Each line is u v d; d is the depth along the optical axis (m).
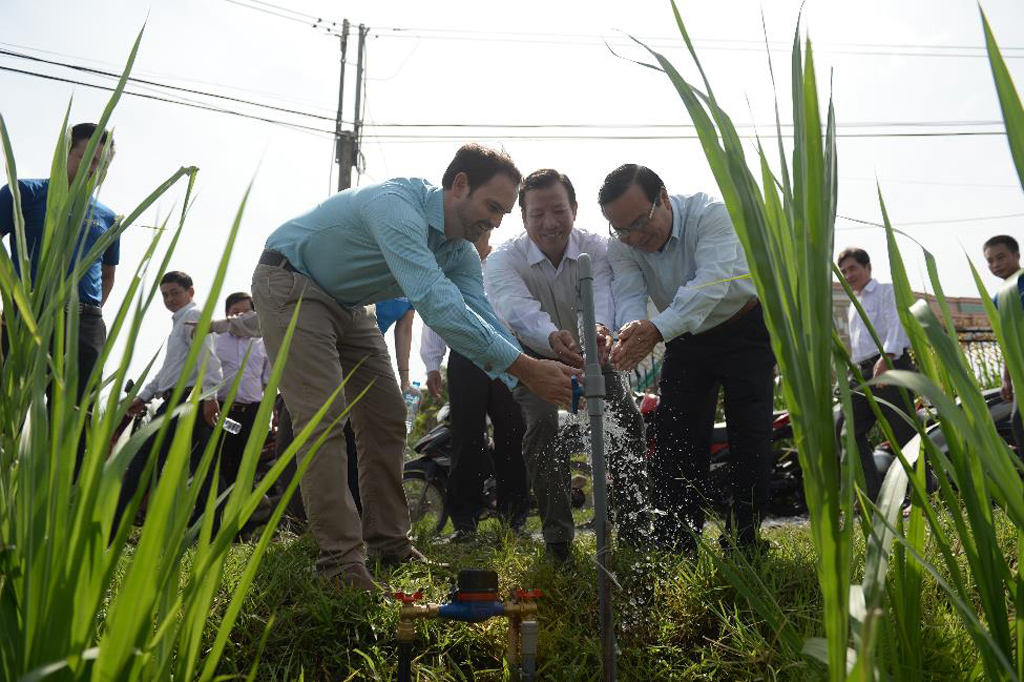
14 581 1.28
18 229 1.60
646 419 7.08
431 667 2.91
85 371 4.82
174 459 1.24
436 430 7.36
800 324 1.28
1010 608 2.11
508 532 4.61
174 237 1.56
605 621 2.52
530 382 3.29
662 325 3.89
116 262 5.28
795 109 1.33
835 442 1.24
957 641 2.33
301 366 3.43
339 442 3.42
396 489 3.89
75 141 4.45
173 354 5.88
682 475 4.32
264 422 1.43
